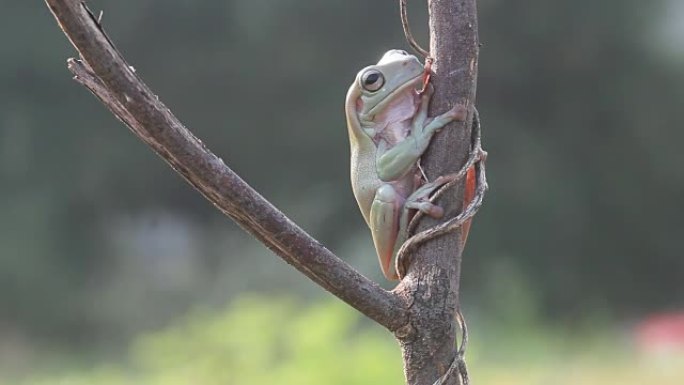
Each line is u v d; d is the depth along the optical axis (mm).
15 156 23281
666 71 26750
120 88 1779
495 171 25031
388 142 2410
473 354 13141
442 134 2262
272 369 8578
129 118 1898
